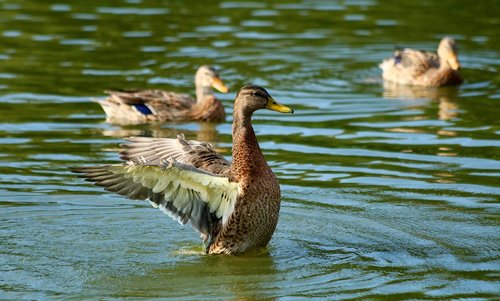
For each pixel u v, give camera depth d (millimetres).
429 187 13727
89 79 20469
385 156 15289
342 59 22875
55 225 12414
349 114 18234
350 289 10273
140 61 22016
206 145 12125
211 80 19062
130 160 11281
